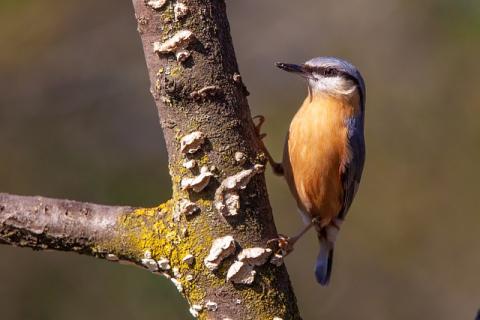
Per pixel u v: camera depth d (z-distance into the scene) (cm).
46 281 1178
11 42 1373
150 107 1398
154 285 1177
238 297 525
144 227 543
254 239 529
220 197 525
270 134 1448
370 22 1518
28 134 1328
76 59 1402
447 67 1459
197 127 530
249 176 529
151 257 537
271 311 527
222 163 529
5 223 551
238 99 539
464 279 1395
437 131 1444
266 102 1487
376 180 1437
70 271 1187
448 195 1421
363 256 1406
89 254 555
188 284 530
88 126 1356
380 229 1416
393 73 1480
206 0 533
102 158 1330
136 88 1408
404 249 1412
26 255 1184
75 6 1414
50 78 1376
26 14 1385
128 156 1338
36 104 1352
